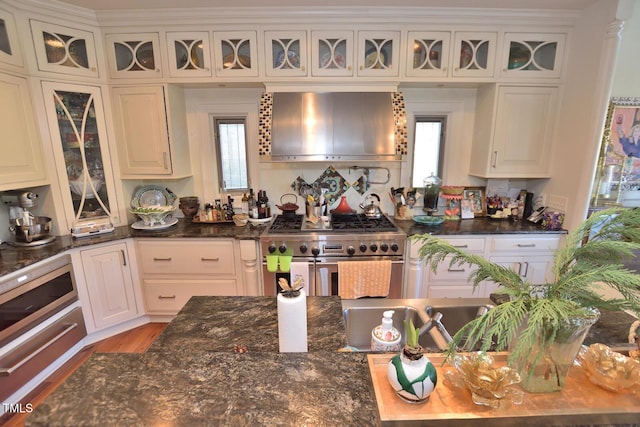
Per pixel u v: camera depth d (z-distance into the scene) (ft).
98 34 8.12
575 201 8.25
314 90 8.57
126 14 7.92
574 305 2.26
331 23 8.12
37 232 7.57
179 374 2.64
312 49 8.26
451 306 4.89
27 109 7.27
